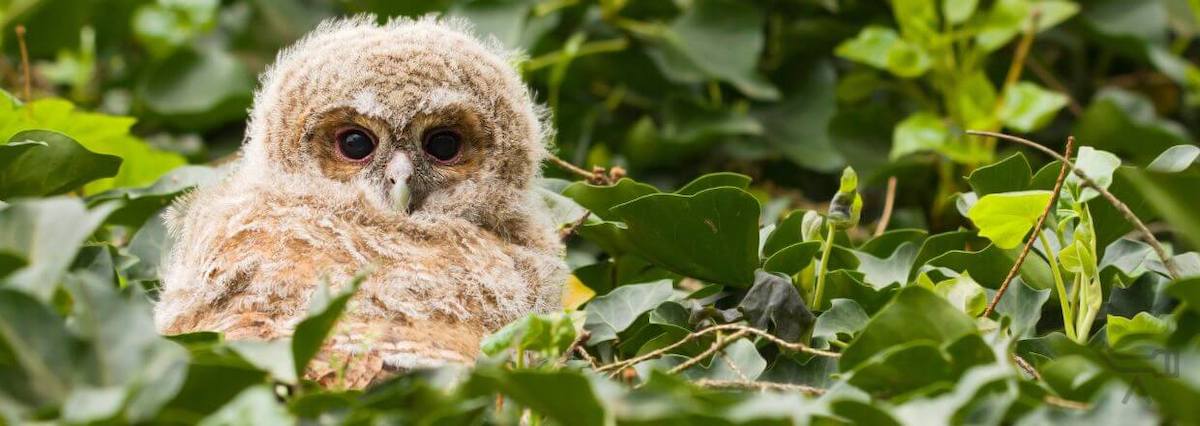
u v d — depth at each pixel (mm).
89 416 5691
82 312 6406
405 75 11102
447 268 9594
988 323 8234
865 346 7383
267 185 10547
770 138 16078
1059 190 8383
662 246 10016
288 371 6887
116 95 17312
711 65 15383
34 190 9797
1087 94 17578
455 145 11273
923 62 14922
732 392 7070
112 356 6312
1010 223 8734
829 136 15719
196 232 9953
